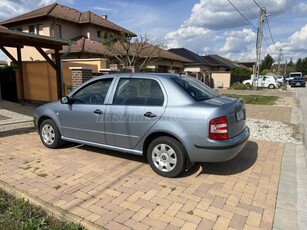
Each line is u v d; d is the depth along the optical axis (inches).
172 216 120.4
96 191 142.7
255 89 1094.4
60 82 422.6
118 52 729.0
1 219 115.9
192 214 122.2
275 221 117.6
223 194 141.5
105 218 117.8
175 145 154.0
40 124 222.8
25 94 498.9
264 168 180.1
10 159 190.2
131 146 171.9
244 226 113.7
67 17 842.2
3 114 370.0
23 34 327.0
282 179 162.1
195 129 146.4
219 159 147.8
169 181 156.2
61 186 148.0
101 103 183.6
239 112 166.2
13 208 125.1
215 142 144.3
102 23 927.7
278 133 283.7
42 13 804.0
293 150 223.9
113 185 150.2
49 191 141.9
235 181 157.9
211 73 1170.6
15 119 337.1
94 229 110.4
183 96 154.6
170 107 154.4
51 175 162.7
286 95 832.3
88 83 194.2
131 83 173.6
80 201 131.9
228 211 125.0
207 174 167.3
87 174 164.9
